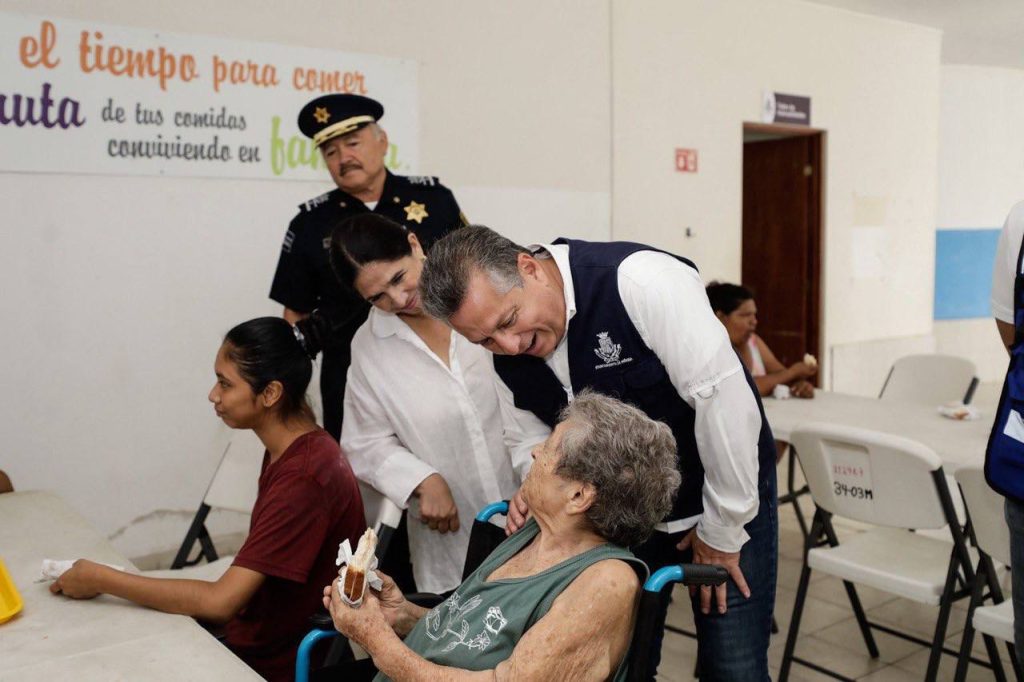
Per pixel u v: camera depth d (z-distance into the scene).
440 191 2.96
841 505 2.57
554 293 1.58
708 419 1.50
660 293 1.51
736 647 1.67
